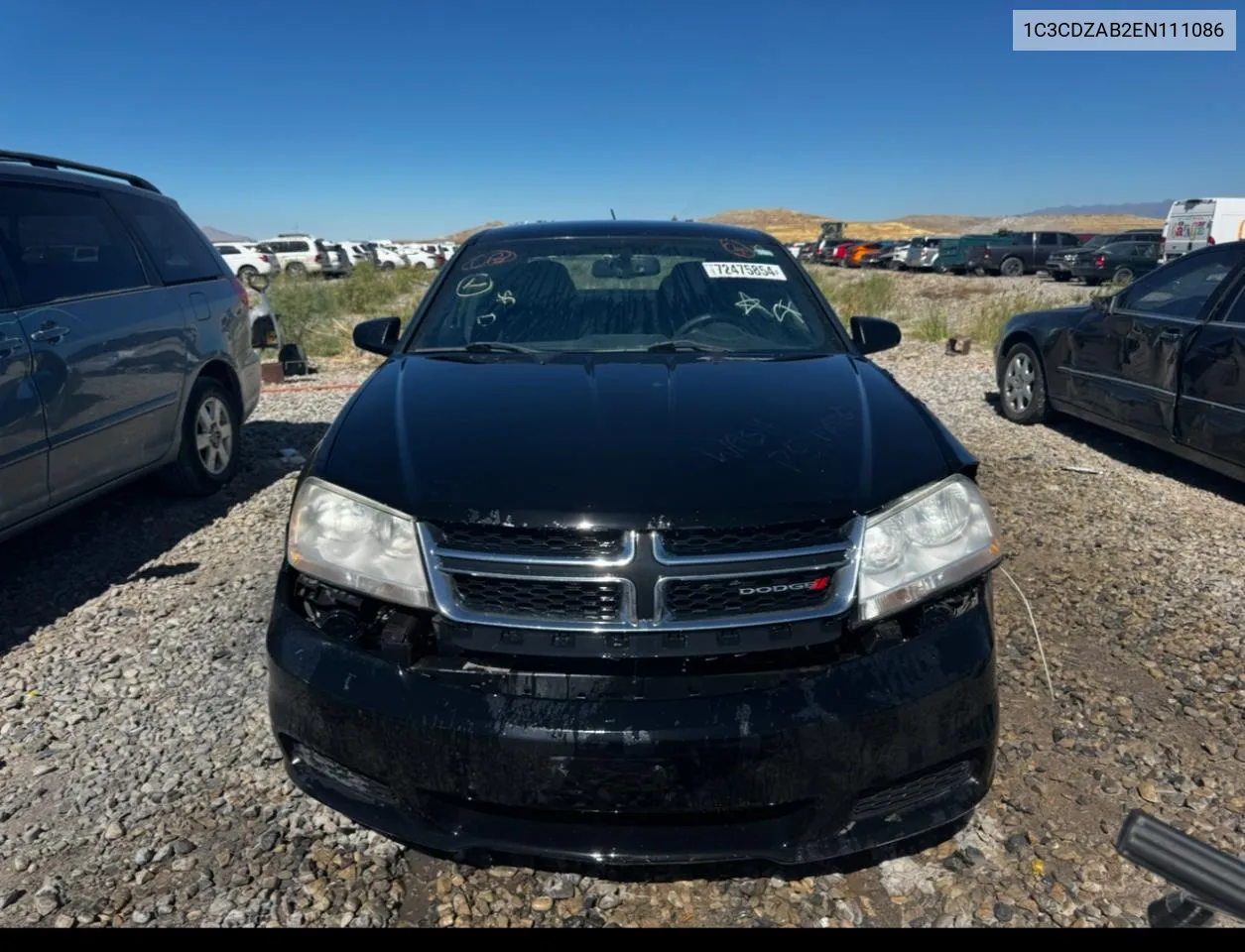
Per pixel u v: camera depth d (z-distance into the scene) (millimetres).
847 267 42438
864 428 2414
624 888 2234
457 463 2227
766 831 2006
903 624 2135
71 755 2762
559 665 2029
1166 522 4789
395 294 21047
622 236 3867
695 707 1935
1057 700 3035
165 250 5000
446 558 2068
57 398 3822
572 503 2051
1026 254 32094
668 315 3396
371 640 2150
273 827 2432
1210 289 5289
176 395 4773
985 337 12547
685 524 2010
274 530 4727
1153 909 1600
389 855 2334
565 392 2666
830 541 2074
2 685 3170
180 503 5184
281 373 9633
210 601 3848
